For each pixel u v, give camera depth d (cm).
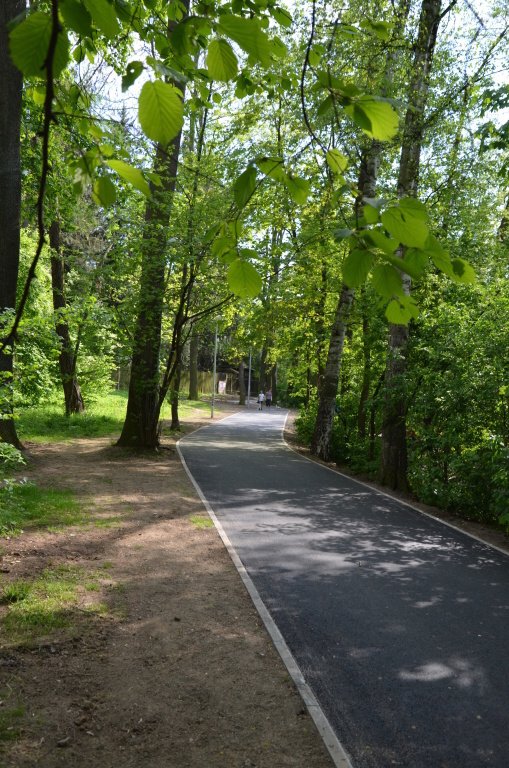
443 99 1373
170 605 552
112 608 533
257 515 995
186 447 1970
